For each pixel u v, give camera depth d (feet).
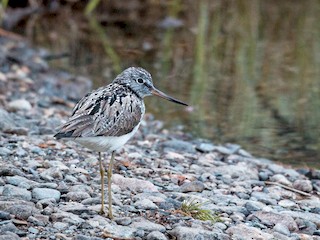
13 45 63.77
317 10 76.07
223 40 67.87
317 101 54.44
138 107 31.09
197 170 39.42
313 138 48.19
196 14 75.31
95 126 29.09
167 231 29.12
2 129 41.60
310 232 31.91
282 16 74.33
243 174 39.34
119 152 40.78
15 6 74.38
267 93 56.13
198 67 61.21
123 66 61.00
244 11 75.92
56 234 27.45
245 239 29.45
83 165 37.11
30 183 32.48
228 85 57.57
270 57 63.72
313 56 63.93
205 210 31.76
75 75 58.65
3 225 27.35
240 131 49.37
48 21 72.23
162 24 71.87
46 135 41.98
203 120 51.34
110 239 27.78
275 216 32.50
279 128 49.88
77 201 31.63
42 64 59.67
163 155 41.93
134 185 34.53
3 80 55.01
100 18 73.77
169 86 56.90
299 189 38.24
